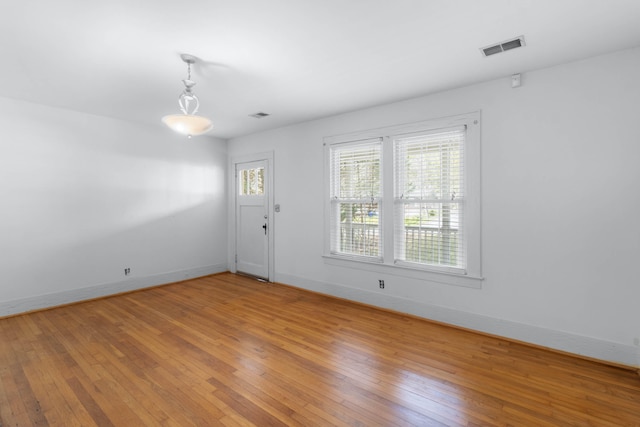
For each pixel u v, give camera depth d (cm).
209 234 543
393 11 189
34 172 364
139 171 453
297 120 437
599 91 246
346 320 339
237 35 215
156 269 474
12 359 253
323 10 187
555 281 267
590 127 250
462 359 254
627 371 235
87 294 405
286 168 473
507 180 287
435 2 181
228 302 401
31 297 363
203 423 181
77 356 258
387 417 185
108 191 423
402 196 354
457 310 318
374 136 374
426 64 261
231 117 421
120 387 215
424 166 339
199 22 198
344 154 408
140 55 243
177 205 498
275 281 496
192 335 301
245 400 202
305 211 450
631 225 237
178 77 285
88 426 178
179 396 206
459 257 319
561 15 193
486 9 187
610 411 190
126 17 192
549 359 254
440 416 186
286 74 280
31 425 179
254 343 284
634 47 233
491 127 295
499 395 206
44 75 280
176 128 269
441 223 330
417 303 345
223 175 562
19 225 355
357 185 395
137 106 373
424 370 237
